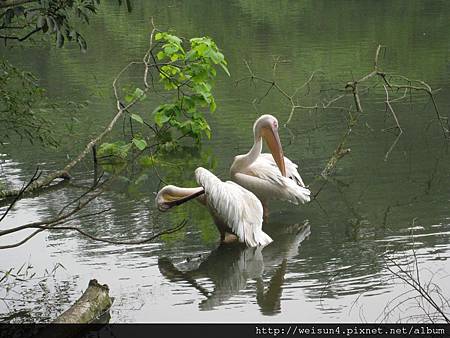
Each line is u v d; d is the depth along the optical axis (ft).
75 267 31.27
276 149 37.86
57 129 53.36
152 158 47.09
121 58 77.25
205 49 48.78
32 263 31.76
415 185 40.04
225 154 47.50
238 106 59.06
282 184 36.70
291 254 32.09
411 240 32.78
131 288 29.12
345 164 44.29
